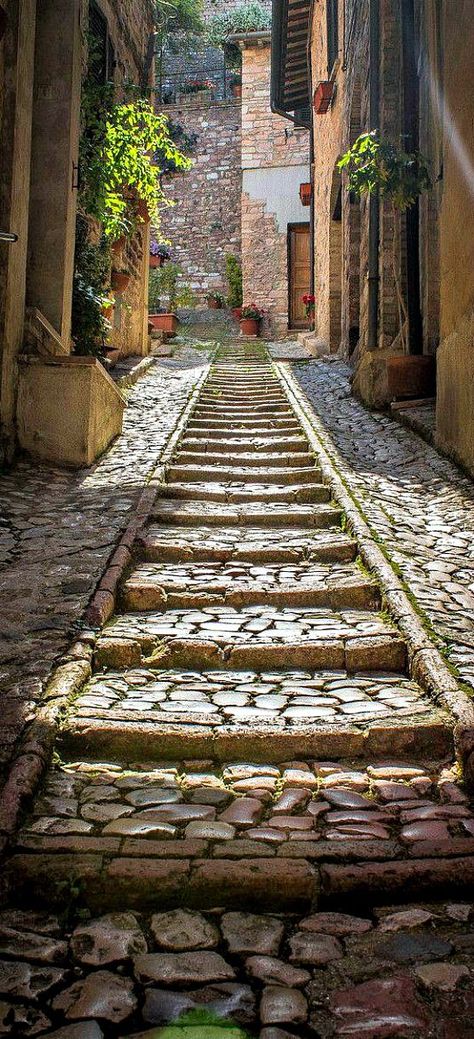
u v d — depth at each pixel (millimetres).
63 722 2955
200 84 23875
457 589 4168
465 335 6094
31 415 6824
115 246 10156
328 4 13547
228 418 8578
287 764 2877
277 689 3365
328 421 8469
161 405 9391
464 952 1959
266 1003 1794
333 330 14094
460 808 2525
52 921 2102
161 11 23312
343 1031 1718
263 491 6016
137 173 8656
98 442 7102
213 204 22219
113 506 5617
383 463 6926
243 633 3807
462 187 6031
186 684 3422
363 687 3357
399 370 8508
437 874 2201
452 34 6230
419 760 2883
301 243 20656
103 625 3840
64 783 2676
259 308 20375
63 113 7578
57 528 5180
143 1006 1791
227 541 5035
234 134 22297
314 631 3814
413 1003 1789
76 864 2215
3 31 6055
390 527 5082
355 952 1974
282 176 20547
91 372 6793
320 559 4816
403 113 8453
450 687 3119
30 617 3814
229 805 2566
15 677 3225
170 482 6395
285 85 18875
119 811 2506
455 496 5797
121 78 10922
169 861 2242
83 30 8609
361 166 8984
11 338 6684
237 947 1992
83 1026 1731
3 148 6500
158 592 4223
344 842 2338
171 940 2018
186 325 20797
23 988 1837
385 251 9219
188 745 2912
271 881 2176
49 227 7512
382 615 3988
